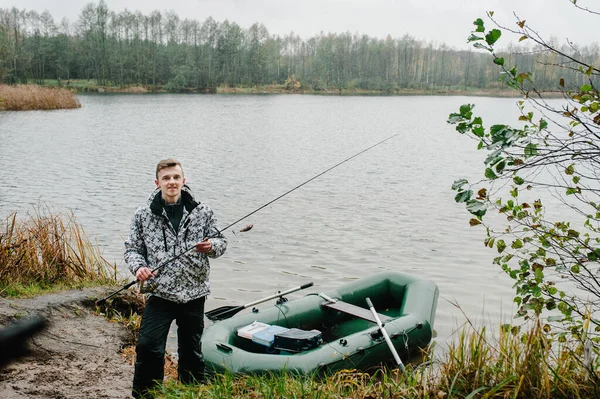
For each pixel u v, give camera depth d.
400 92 107.06
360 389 3.50
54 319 5.08
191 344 3.63
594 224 10.61
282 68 119.06
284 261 8.71
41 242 6.47
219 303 6.98
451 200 13.30
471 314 6.66
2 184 14.88
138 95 76.88
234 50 105.00
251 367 4.56
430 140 28.09
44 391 3.76
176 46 103.38
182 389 3.48
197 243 3.47
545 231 3.49
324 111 51.84
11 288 5.59
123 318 5.51
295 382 3.56
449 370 3.37
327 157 21.38
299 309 5.84
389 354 5.13
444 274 8.17
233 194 14.01
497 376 3.22
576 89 3.37
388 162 20.12
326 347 4.86
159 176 3.60
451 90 110.06
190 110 48.97
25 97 41.22
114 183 15.35
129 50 95.06
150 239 3.55
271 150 23.31
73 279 6.25
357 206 12.62
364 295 6.44
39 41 91.31
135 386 3.52
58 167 17.91
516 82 3.34
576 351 3.43
